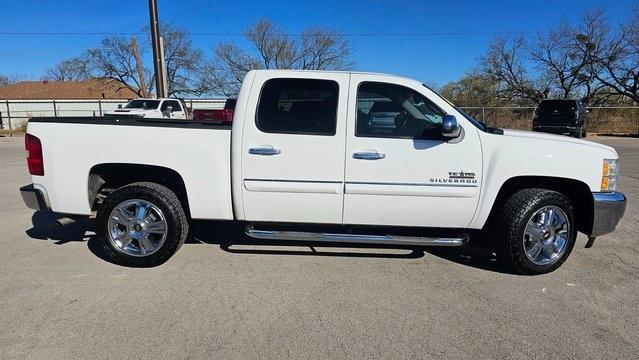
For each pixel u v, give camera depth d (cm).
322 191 432
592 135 2594
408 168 429
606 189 447
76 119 461
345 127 426
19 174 1034
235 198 441
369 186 430
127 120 455
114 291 399
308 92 433
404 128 434
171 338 325
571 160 434
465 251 520
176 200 452
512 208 440
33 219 626
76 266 455
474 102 4038
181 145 438
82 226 591
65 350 308
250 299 388
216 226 594
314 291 406
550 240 451
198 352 309
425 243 446
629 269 469
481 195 435
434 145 428
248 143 430
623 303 391
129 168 461
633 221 654
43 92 5512
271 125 432
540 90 3803
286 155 428
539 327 349
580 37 3456
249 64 4572
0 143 2019
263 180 433
